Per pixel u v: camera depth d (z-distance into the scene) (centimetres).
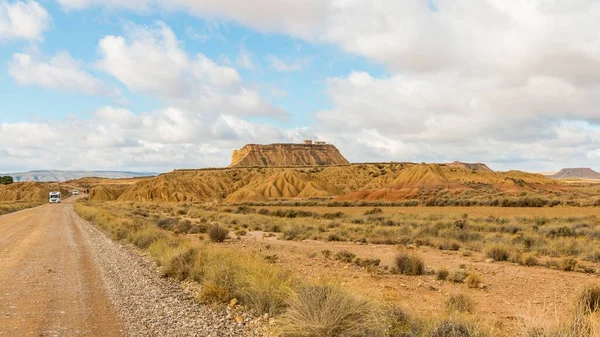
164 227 3616
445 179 9275
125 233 2569
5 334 755
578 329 639
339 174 15912
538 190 9406
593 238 2684
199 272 1255
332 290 752
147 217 4653
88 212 5056
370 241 2762
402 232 3077
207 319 859
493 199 6488
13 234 2853
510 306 1091
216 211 6525
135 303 989
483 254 2138
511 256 1977
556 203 5753
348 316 713
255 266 1102
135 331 778
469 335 659
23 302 1002
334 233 3067
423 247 2481
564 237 2719
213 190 13725
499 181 9894
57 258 1758
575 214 4562
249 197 10288
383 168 16475
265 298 932
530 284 1411
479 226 3431
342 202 7756
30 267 1527
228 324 828
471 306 1024
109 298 1041
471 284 1366
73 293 1100
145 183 13388
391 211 5962
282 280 1033
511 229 3238
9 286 1193
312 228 3606
